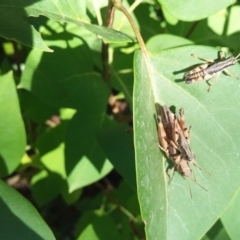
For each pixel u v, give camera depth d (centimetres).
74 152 20
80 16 16
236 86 15
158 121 14
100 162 20
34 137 23
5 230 14
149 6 21
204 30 21
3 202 14
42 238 14
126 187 24
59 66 19
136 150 13
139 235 23
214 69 14
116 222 24
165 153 14
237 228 16
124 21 20
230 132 15
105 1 18
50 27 19
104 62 19
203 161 15
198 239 14
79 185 20
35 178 23
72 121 20
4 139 17
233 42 21
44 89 19
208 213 14
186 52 14
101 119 20
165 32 21
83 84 19
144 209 13
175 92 14
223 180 15
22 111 21
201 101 15
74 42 19
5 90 17
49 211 30
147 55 14
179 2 17
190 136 14
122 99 23
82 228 22
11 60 24
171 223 14
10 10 14
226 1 17
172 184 14
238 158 15
